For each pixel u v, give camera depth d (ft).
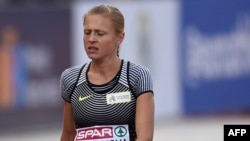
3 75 80.94
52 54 83.25
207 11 90.79
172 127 84.43
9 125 81.76
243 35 92.53
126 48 86.33
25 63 82.02
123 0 93.15
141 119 29.63
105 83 29.76
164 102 89.10
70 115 31.45
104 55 29.48
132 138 30.27
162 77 88.74
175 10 89.20
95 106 29.76
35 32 82.38
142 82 29.86
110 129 29.89
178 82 89.61
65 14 83.66
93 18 29.32
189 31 89.86
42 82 82.99
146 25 87.71
